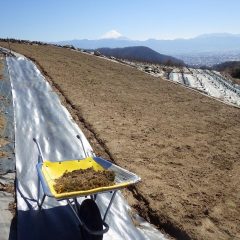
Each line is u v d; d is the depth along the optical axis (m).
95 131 11.13
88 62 26.53
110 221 6.61
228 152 10.68
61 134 10.42
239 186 8.48
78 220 5.79
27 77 16.56
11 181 7.45
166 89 20.19
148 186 7.96
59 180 5.92
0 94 13.14
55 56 26.52
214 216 7.05
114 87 18.59
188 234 6.40
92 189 5.28
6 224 6.05
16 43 32.06
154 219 6.92
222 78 38.00
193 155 10.15
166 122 13.20
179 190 7.95
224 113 15.69
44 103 13.09
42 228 6.05
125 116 13.30
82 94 15.74
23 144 9.31
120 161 9.16
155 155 9.84
